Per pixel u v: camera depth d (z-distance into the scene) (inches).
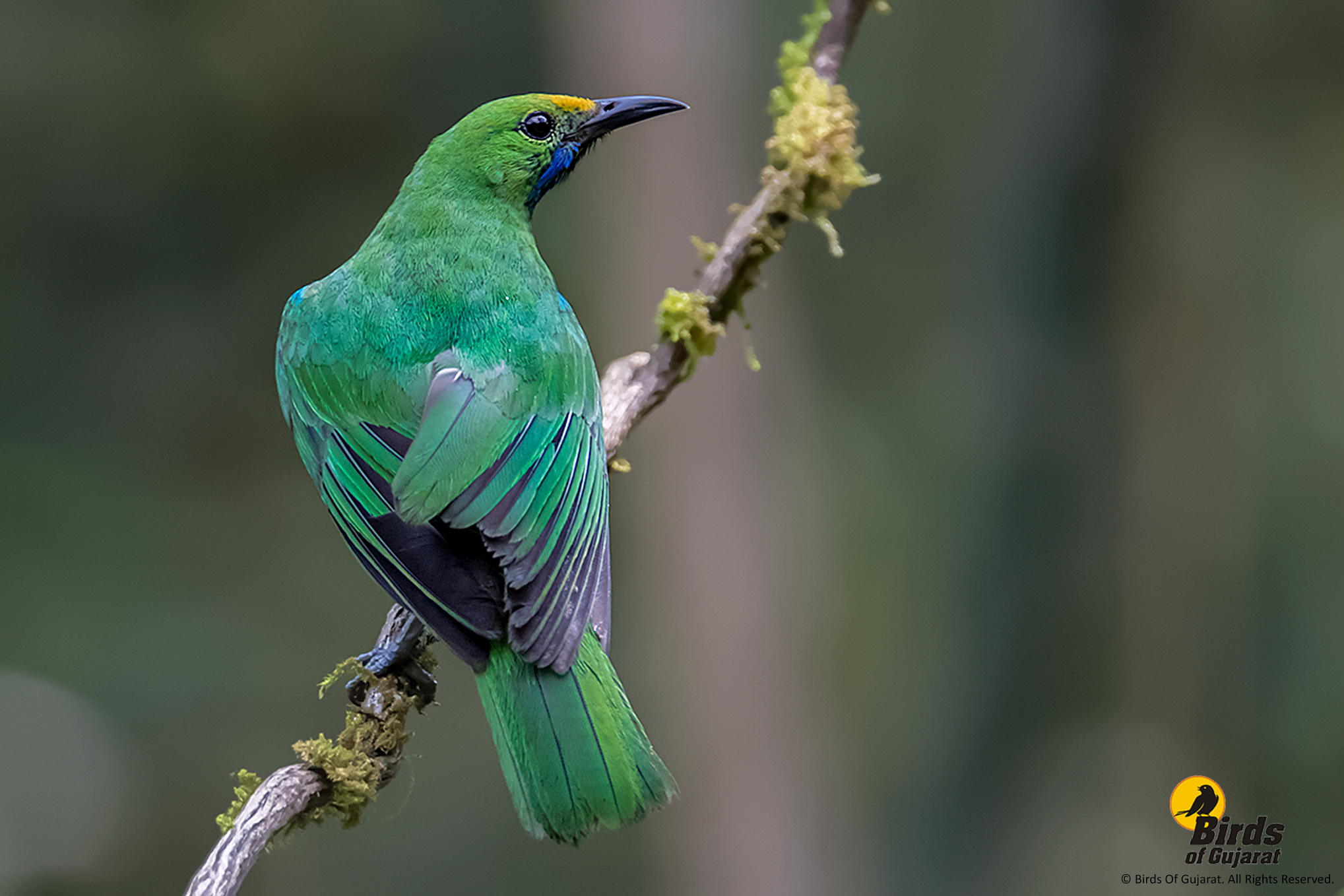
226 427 762.8
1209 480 498.6
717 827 601.0
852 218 745.6
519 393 227.3
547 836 189.9
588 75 616.7
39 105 739.4
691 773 605.0
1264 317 585.6
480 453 218.8
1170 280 494.9
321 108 757.3
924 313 741.9
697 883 603.5
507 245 247.3
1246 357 528.1
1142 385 496.1
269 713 687.1
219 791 657.6
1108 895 498.6
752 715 606.5
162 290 762.8
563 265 719.7
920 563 699.4
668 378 249.8
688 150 609.3
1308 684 572.4
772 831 603.5
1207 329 497.4
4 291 746.2
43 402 749.9
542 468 223.0
